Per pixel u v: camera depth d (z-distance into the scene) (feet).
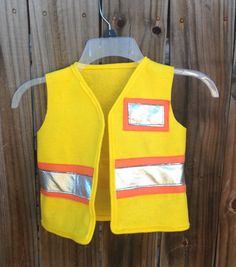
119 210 2.36
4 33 2.67
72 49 2.68
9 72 2.74
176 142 2.47
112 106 2.46
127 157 2.38
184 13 2.62
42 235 3.10
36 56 2.70
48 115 2.48
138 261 3.14
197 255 3.11
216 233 3.05
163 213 2.48
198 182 2.94
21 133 2.87
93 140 2.35
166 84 2.42
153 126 2.42
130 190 2.40
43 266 3.14
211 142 2.86
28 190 2.98
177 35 2.65
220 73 2.72
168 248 3.12
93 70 2.56
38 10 2.63
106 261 3.14
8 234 3.06
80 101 2.40
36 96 2.81
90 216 2.31
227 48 2.67
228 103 2.78
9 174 2.94
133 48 2.48
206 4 2.60
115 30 2.64
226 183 2.94
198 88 2.76
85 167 2.39
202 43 2.66
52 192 2.54
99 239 3.11
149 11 2.62
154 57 2.69
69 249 3.13
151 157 2.43
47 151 2.51
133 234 3.11
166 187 2.48
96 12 2.62
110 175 2.32
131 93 2.37
